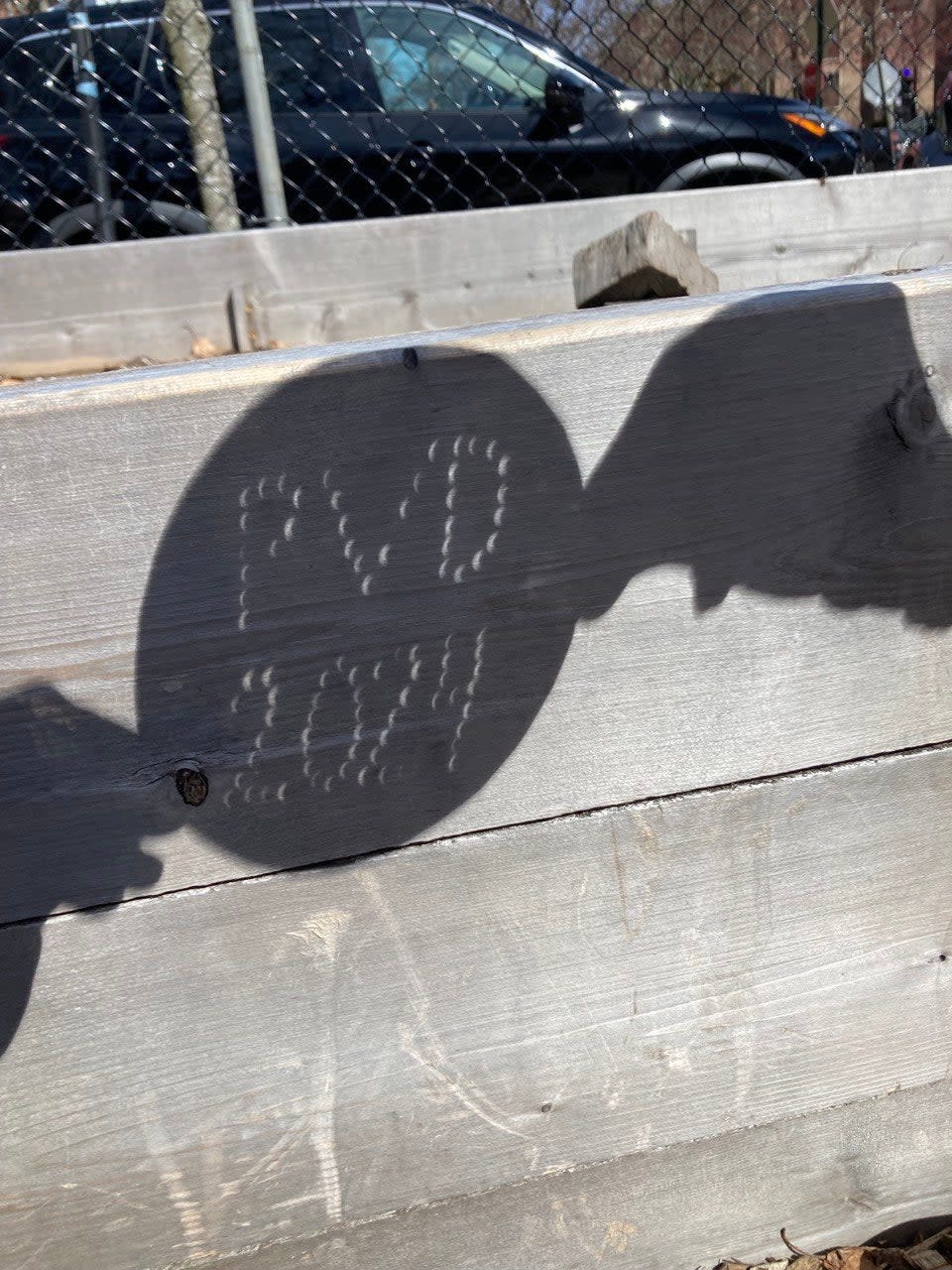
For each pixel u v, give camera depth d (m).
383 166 2.81
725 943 1.58
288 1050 1.48
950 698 1.55
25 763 1.32
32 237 2.57
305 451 1.30
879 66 2.70
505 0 2.74
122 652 1.31
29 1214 1.47
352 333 2.30
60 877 1.36
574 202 2.32
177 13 2.48
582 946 1.54
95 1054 1.43
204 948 1.42
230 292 2.23
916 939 1.65
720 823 1.53
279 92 2.72
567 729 1.45
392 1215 1.59
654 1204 1.68
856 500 1.44
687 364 1.36
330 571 1.34
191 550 1.30
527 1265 1.66
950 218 2.47
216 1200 1.52
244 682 1.35
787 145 2.79
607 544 1.40
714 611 1.45
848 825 1.57
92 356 2.21
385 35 2.75
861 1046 1.68
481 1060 1.55
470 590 1.38
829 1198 1.75
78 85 2.50
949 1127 1.76
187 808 1.37
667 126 2.82
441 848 1.46
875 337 1.39
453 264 2.31
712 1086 1.64
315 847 1.42
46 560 1.27
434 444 1.33
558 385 1.34
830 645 1.50
